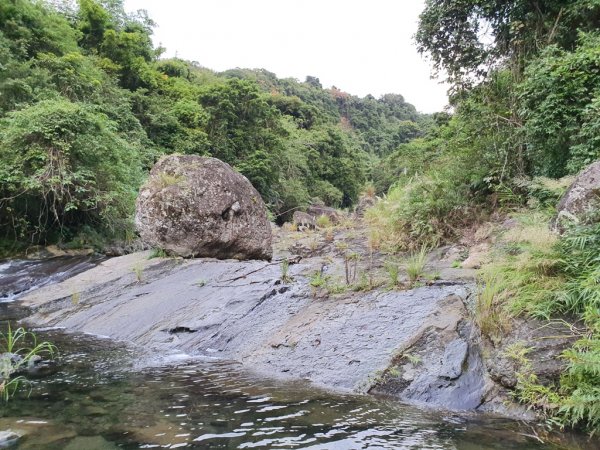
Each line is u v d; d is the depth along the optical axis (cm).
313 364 383
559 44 792
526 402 288
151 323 547
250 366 403
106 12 2644
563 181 525
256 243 882
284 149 3222
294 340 429
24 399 310
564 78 625
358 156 4847
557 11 797
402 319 418
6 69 1394
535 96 663
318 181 3909
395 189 1148
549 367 294
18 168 1115
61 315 634
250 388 338
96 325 576
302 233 1309
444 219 771
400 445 238
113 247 1257
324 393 327
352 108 8481
